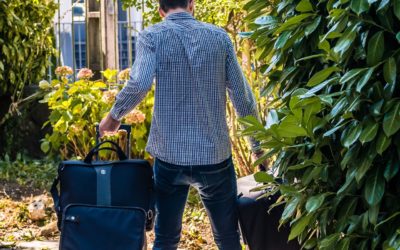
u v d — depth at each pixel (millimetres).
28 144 8289
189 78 3623
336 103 2879
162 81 3639
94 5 8102
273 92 3637
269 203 3689
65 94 6590
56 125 6547
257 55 3639
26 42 8188
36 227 5965
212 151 3652
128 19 8211
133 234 3627
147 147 3768
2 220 6062
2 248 5359
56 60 8641
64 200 3746
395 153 2830
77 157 6688
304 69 3287
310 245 3217
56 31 8703
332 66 2969
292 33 3154
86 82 6625
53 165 7840
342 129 3008
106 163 3754
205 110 3643
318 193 3184
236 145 5992
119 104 3639
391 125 2666
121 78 6633
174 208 3803
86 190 3717
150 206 3760
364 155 2842
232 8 5688
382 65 2875
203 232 5711
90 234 3633
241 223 3770
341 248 2939
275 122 3225
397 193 2945
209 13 6039
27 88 8312
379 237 2920
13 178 7434
